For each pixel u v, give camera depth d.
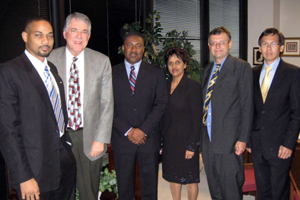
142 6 3.89
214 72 2.32
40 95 1.70
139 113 2.38
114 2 3.54
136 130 2.35
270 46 2.21
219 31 2.23
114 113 2.42
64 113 1.88
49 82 1.78
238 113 2.23
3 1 2.73
